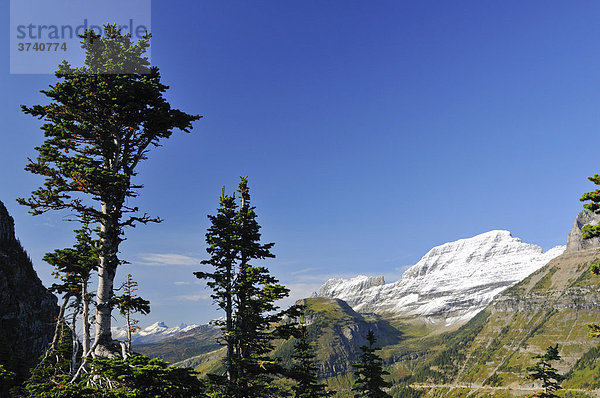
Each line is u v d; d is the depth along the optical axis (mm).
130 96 20266
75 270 20312
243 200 39188
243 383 33281
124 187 19688
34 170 19203
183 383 17109
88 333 19453
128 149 22719
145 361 17172
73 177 18750
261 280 35719
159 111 21812
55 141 20344
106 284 19906
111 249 20188
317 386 46062
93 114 21203
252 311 34469
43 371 19500
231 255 35375
